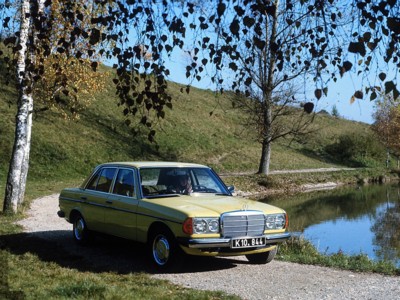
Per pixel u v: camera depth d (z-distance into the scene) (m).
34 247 10.03
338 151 65.62
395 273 8.50
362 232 17.95
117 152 40.78
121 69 5.62
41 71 6.21
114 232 9.13
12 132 36.47
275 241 8.21
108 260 8.98
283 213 8.47
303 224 19.75
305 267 8.86
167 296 6.39
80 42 10.68
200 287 7.20
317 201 29.20
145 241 8.37
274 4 5.00
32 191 24.61
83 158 37.38
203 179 9.36
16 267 8.03
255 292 7.02
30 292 6.39
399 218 21.98
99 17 5.64
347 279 7.95
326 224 19.91
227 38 5.39
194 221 7.54
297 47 5.87
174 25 5.35
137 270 8.23
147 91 5.57
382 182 47.84
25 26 12.66
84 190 10.24
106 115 46.47
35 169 32.81
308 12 5.26
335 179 44.34
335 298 6.76
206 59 5.83
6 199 15.27
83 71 20.53
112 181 9.52
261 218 8.14
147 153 43.38
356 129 78.81
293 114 34.53
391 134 59.84
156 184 8.87
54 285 6.74
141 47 5.56
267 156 38.19
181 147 47.72
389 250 14.52
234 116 63.28
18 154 15.41
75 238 10.48
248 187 34.53
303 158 57.84
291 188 37.31
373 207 26.33
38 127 38.50
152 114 49.81
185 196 8.73
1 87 42.03
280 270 8.52
